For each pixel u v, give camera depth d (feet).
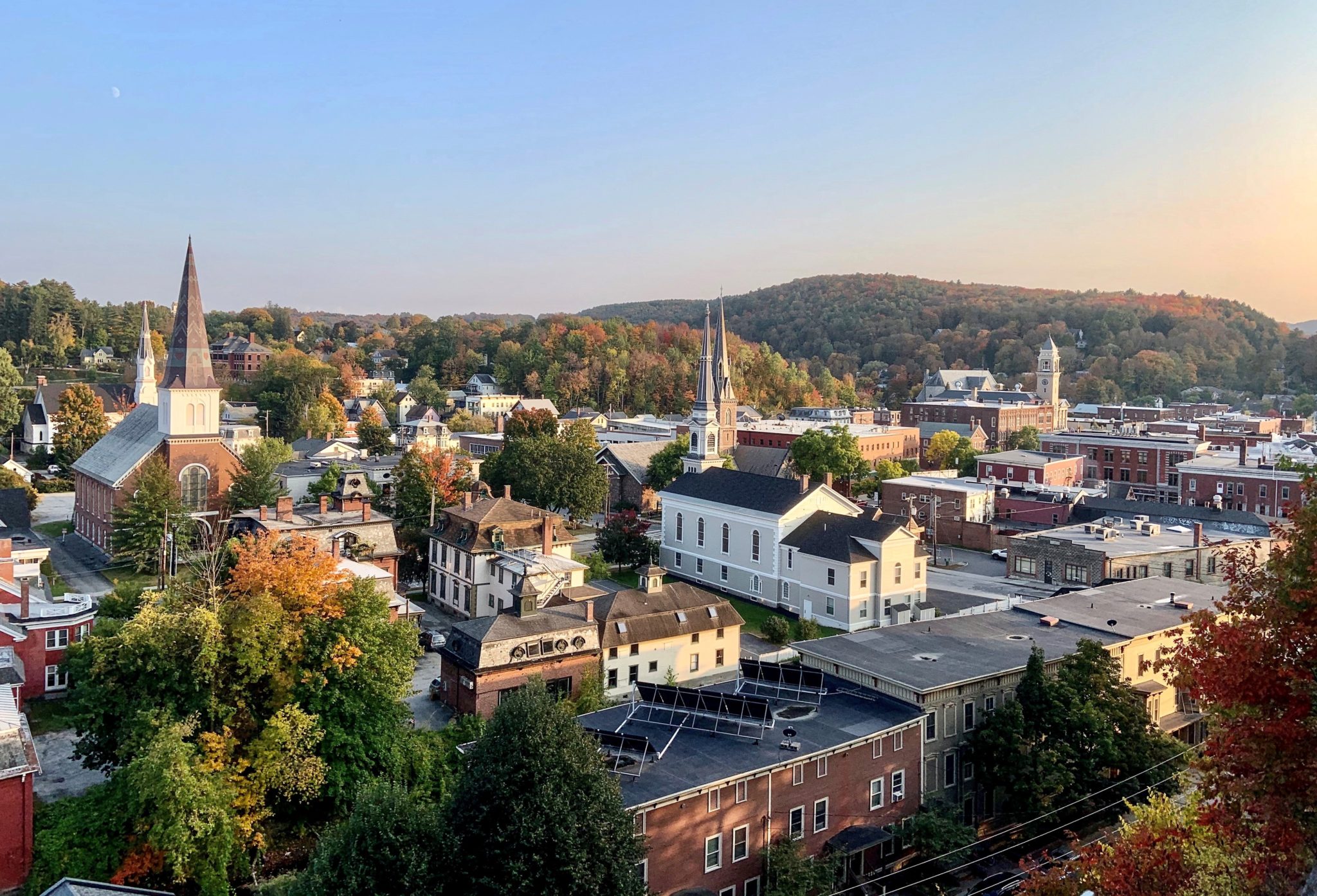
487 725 126.11
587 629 203.41
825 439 444.55
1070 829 167.94
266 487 331.77
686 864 139.23
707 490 324.19
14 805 131.13
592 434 503.20
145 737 143.02
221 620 156.76
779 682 183.83
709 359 384.88
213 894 132.87
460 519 281.33
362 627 164.96
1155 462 525.34
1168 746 171.32
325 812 161.07
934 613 276.62
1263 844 89.86
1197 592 253.03
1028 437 640.17
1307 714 86.53
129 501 311.27
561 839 112.57
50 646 202.69
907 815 168.25
